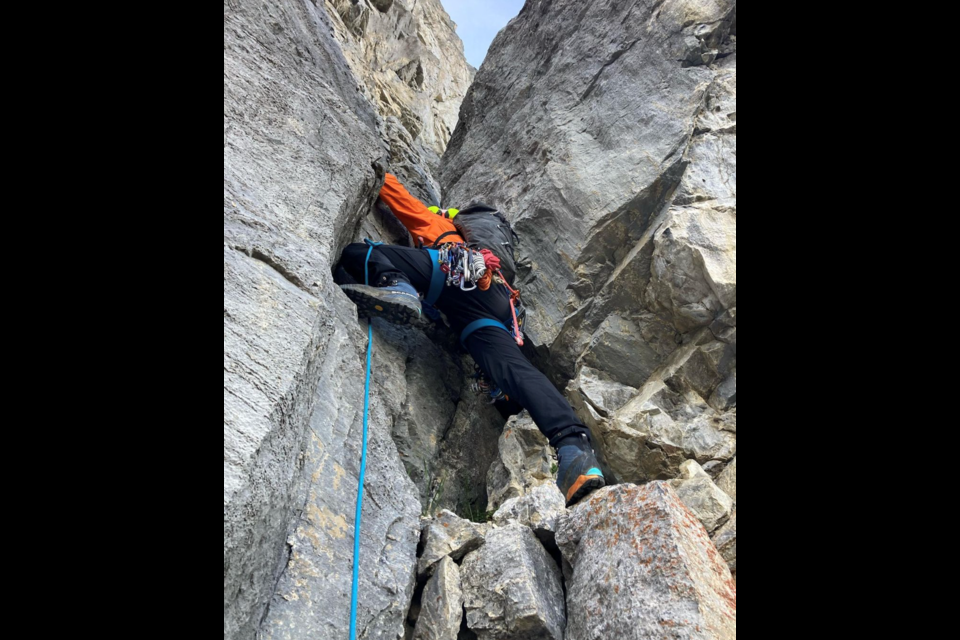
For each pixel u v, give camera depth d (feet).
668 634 6.81
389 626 7.47
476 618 8.38
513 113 19.92
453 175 20.98
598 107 17.04
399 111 25.89
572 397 13.93
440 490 12.52
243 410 5.90
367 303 12.36
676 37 16.51
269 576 6.27
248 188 8.64
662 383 13.46
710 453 12.28
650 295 14.10
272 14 12.06
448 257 13.01
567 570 8.97
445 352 14.87
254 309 7.07
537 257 15.92
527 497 10.46
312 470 7.73
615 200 15.17
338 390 9.14
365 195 12.65
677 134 15.25
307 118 11.10
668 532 7.63
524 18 21.63
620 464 12.76
